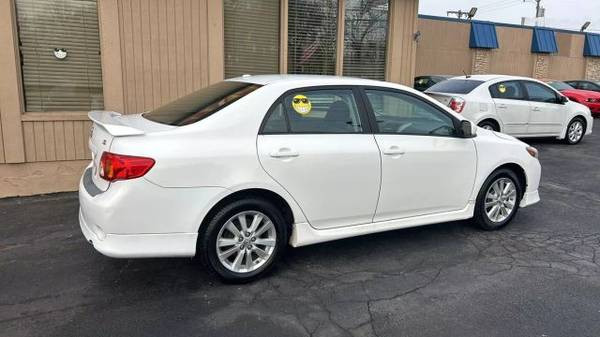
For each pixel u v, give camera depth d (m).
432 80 17.55
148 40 6.84
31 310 3.46
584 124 11.41
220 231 3.73
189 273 4.08
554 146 11.06
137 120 4.04
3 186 6.30
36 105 6.46
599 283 4.04
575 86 19.97
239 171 3.68
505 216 5.30
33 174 6.42
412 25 9.12
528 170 5.31
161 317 3.40
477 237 5.06
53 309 3.48
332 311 3.51
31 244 4.70
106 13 6.52
